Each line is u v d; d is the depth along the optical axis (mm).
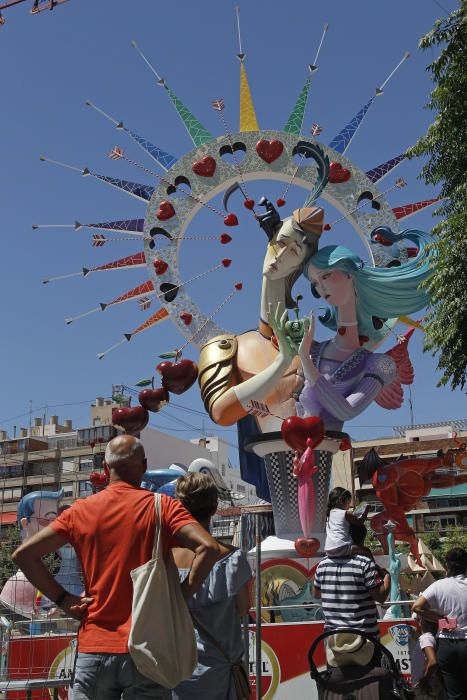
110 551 4301
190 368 15391
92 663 4172
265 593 13812
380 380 15297
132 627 4055
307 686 8750
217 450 69562
